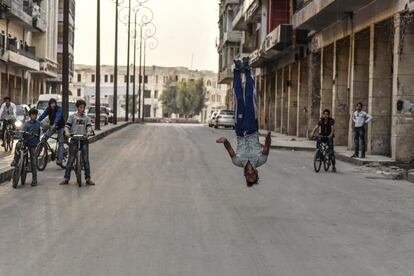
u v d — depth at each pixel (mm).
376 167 20344
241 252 7793
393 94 21750
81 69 127125
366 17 24938
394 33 21703
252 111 9750
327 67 31875
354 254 7840
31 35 63406
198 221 9836
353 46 26625
